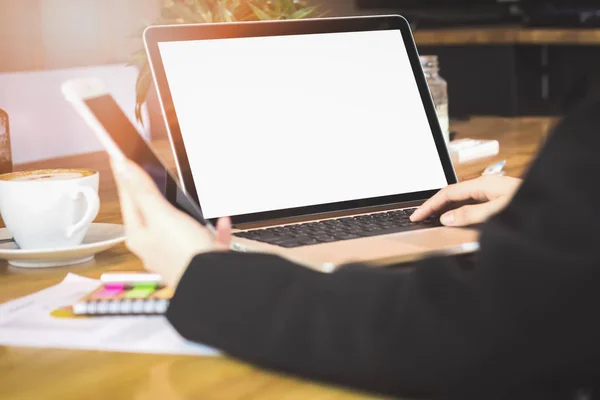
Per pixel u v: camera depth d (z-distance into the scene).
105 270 1.11
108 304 0.89
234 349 0.72
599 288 0.56
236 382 0.72
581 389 0.59
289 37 1.30
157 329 0.85
